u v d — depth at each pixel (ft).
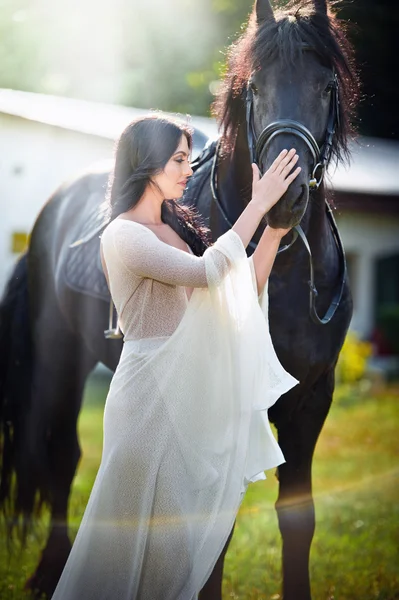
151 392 11.56
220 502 11.50
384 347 58.54
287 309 13.92
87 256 17.71
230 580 17.54
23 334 19.61
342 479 28.35
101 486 11.60
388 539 20.84
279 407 14.38
